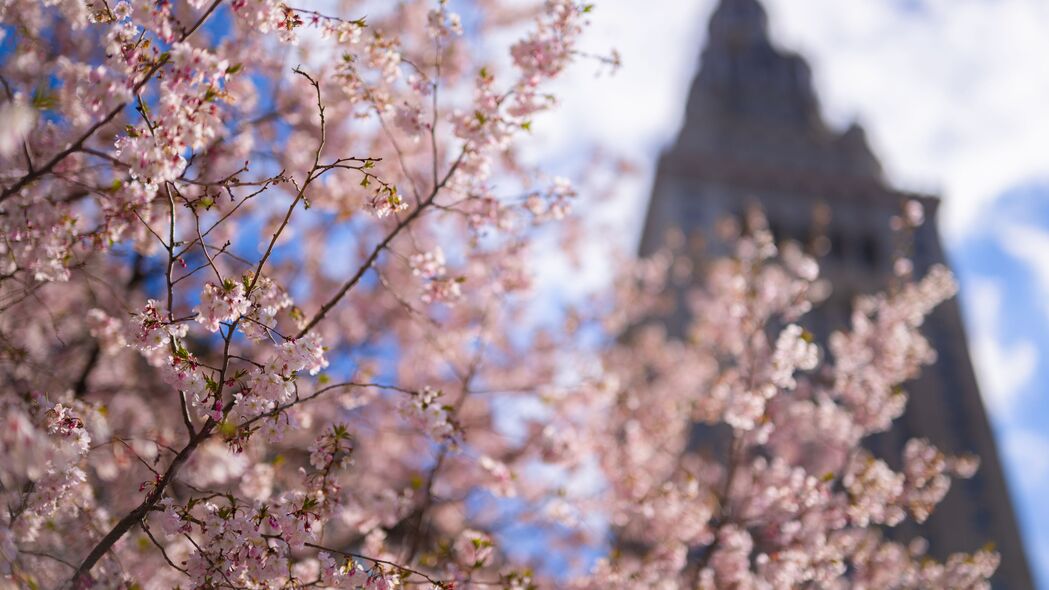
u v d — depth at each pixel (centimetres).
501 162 978
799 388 1346
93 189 643
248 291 567
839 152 8662
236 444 588
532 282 1073
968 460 1199
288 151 895
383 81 732
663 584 1070
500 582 727
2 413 543
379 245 683
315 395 607
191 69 536
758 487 1120
